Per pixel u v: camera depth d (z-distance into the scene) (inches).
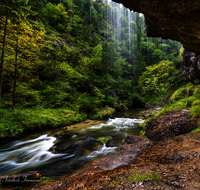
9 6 279.6
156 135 184.2
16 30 339.3
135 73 1547.7
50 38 911.0
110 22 2832.2
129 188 67.9
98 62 1031.0
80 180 98.3
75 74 756.6
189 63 463.8
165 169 85.4
